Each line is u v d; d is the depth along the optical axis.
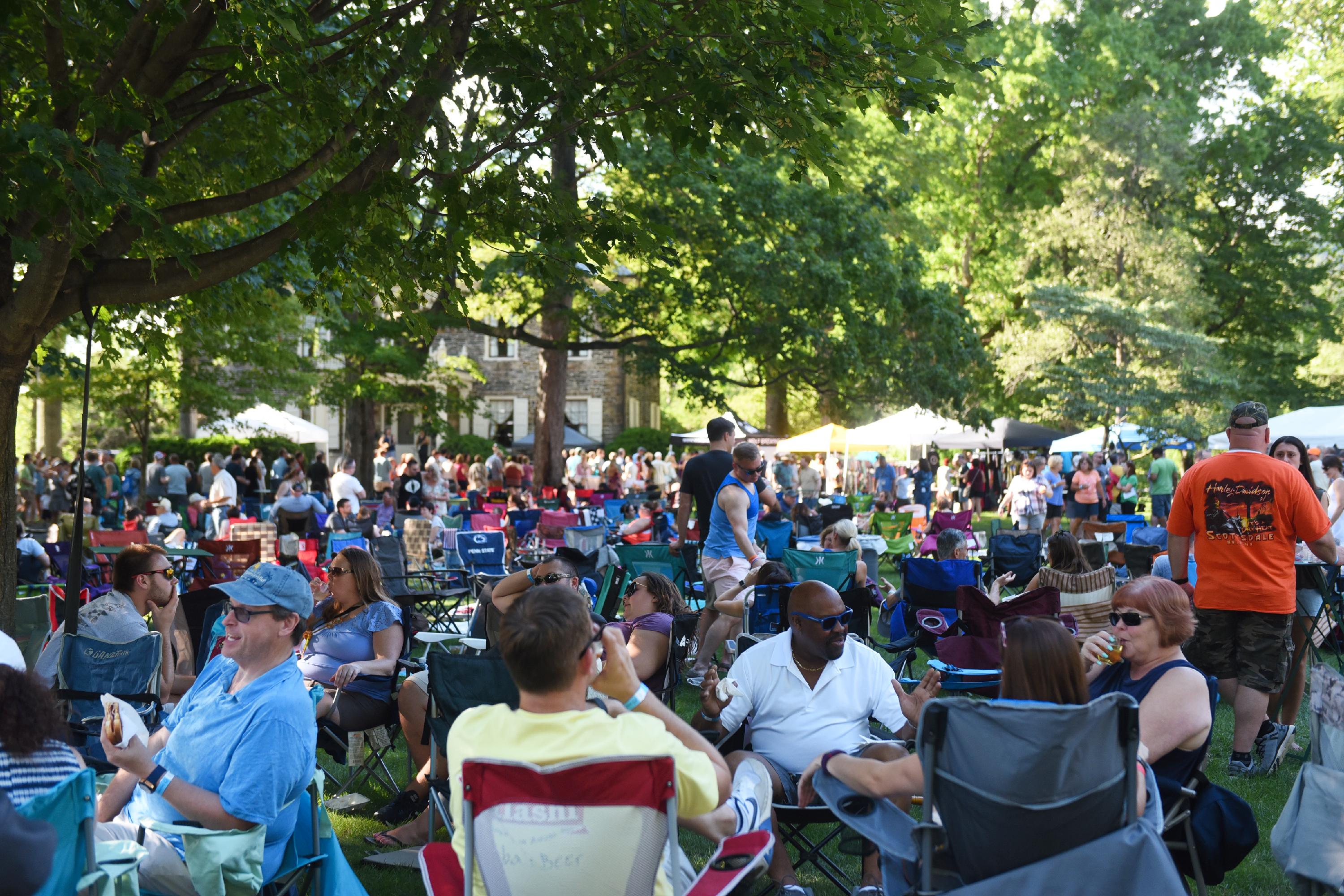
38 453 22.70
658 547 10.42
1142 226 33.41
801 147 6.29
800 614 4.35
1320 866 3.37
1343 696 3.42
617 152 6.76
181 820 3.48
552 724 2.75
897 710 4.46
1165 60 39.88
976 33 6.17
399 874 4.67
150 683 5.21
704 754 2.99
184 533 12.49
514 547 15.29
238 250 6.27
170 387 23.67
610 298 22.03
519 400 45.41
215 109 6.71
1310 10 39.38
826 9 5.82
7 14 5.13
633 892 2.63
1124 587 3.80
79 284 5.97
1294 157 39.56
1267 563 5.75
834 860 4.93
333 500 17.69
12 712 2.92
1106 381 28.61
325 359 27.25
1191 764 3.60
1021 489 18.38
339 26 8.71
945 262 36.97
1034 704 2.91
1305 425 19.48
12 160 4.88
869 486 28.91
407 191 6.36
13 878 2.16
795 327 21.86
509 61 6.41
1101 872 2.77
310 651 5.72
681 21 6.14
